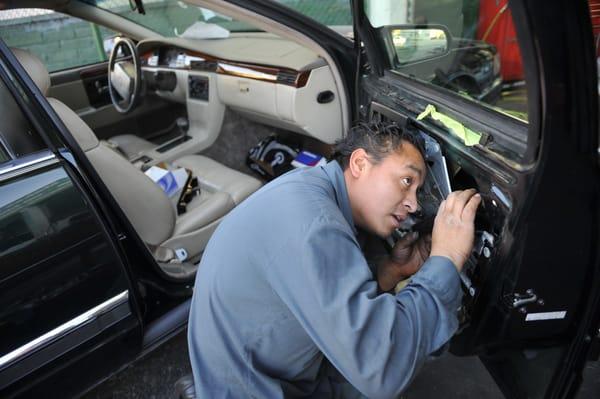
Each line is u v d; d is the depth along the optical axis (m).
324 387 1.07
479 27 1.05
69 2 2.31
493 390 1.45
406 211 0.93
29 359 1.10
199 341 0.94
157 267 1.43
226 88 2.40
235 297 0.84
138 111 2.86
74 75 2.60
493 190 0.89
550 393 1.03
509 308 0.93
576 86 0.69
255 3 1.73
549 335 0.99
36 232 1.07
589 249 0.86
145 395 1.54
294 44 2.28
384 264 1.24
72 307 1.16
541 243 0.84
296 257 0.74
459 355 1.16
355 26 1.44
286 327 0.85
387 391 0.75
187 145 2.54
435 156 1.06
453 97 1.10
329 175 0.92
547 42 0.66
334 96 2.12
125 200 1.50
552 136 0.72
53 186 1.10
